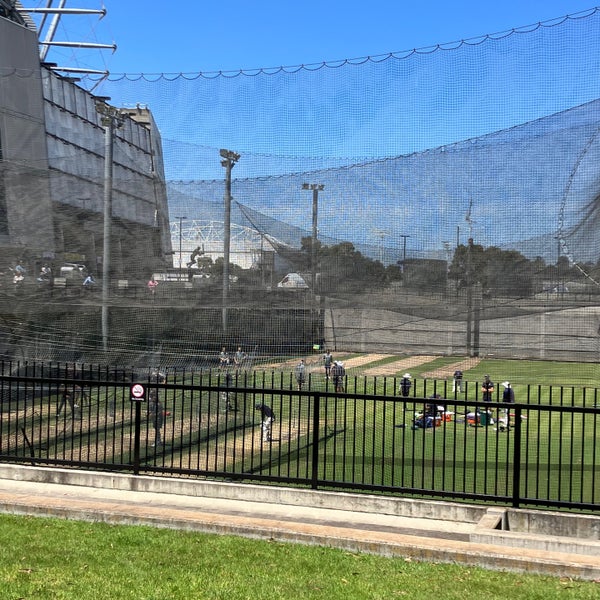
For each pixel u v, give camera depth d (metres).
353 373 15.02
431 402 8.84
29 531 7.12
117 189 12.70
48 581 5.60
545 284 10.22
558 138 10.13
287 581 5.81
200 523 7.45
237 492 9.15
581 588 5.92
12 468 9.91
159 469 9.55
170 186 12.27
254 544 6.93
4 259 13.22
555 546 6.87
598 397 18.23
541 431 17.84
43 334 13.20
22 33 26.67
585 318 10.62
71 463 9.84
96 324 12.93
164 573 5.91
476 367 14.00
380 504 8.68
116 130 13.08
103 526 7.45
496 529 7.40
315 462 9.10
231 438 14.56
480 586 5.90
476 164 10.55
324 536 7.07
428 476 11.73
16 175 13.20
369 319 11.56
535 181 10.23
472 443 15.59
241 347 12.34
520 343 10.79
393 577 6.06
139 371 12.76
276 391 9.24
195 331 12.56
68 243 12.95
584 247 10.02
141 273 12.50
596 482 11.67
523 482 11.62
